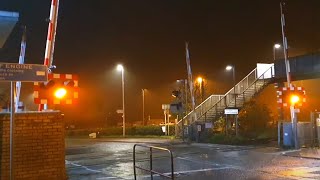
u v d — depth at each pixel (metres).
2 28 8.94
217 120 36.09
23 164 10.52
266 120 37.22
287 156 20.75
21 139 10.54
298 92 23.64
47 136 10.85
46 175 10.76
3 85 15.10
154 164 18.70
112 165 18.95
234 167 17.12
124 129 47.97
